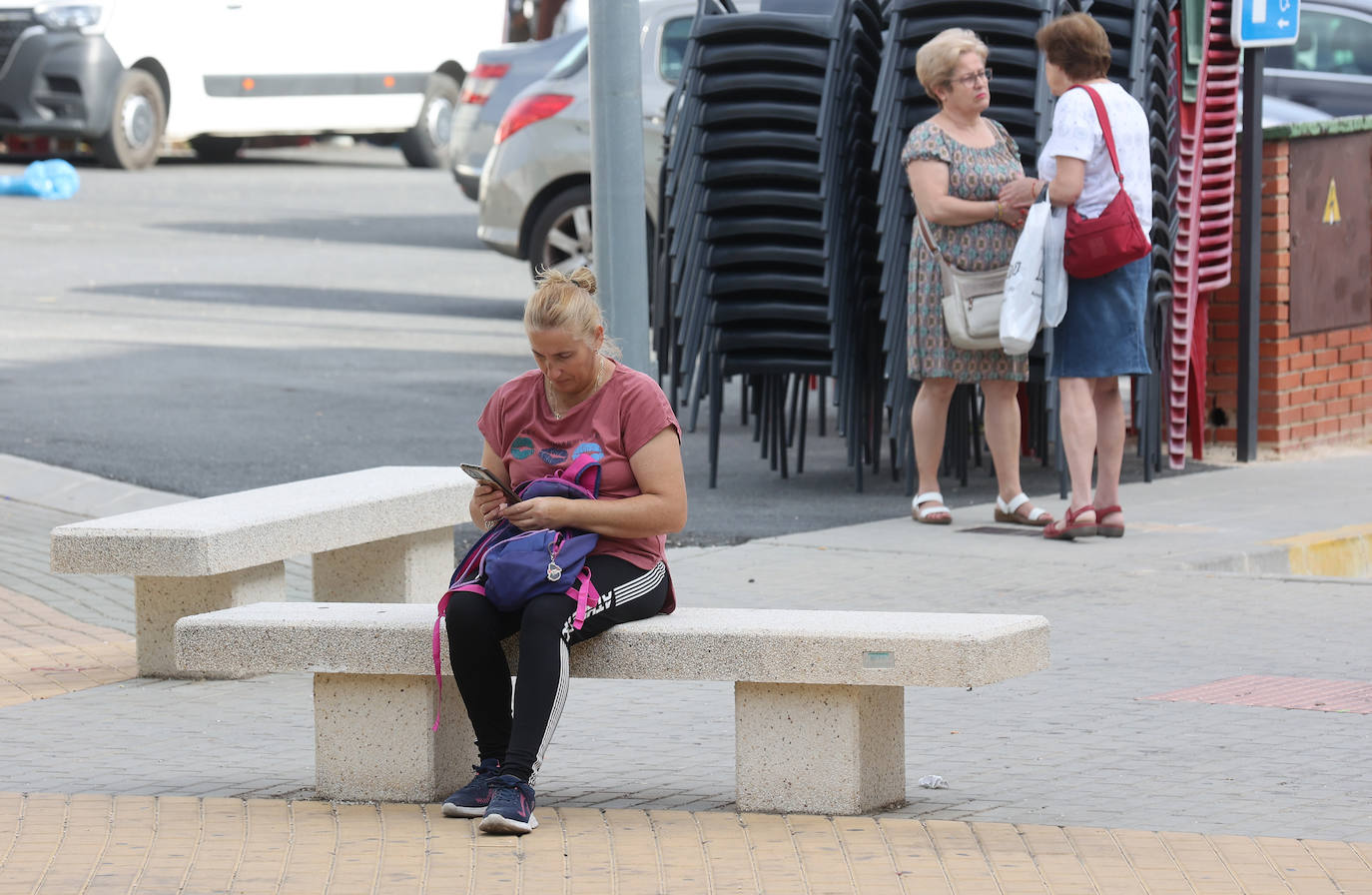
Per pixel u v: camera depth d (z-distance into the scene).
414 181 91.50
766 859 14.81
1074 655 21.50
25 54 83.19
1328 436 37.28
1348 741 17.97
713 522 29.58
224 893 14.19
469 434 36.16
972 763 17.50
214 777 17.38
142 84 86.44
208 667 16.64
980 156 27.95
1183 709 19.22
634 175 24.67
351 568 23.28
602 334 16.19
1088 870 14.45
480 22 97.06
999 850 14.95
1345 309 37.38
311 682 21.16
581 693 20.45
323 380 42.09
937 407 29.08
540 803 16.44
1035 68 31.19
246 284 58.00
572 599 15.76
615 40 24.50
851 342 32.34
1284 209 35.41
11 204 76.00
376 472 24.12
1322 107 49.41
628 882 14.34
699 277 32.97
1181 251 33.97
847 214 32.44
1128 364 27.11
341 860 14.94
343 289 57.59
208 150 97.38
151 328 49.16
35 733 18.91
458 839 15.45
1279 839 15.11
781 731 16.00
